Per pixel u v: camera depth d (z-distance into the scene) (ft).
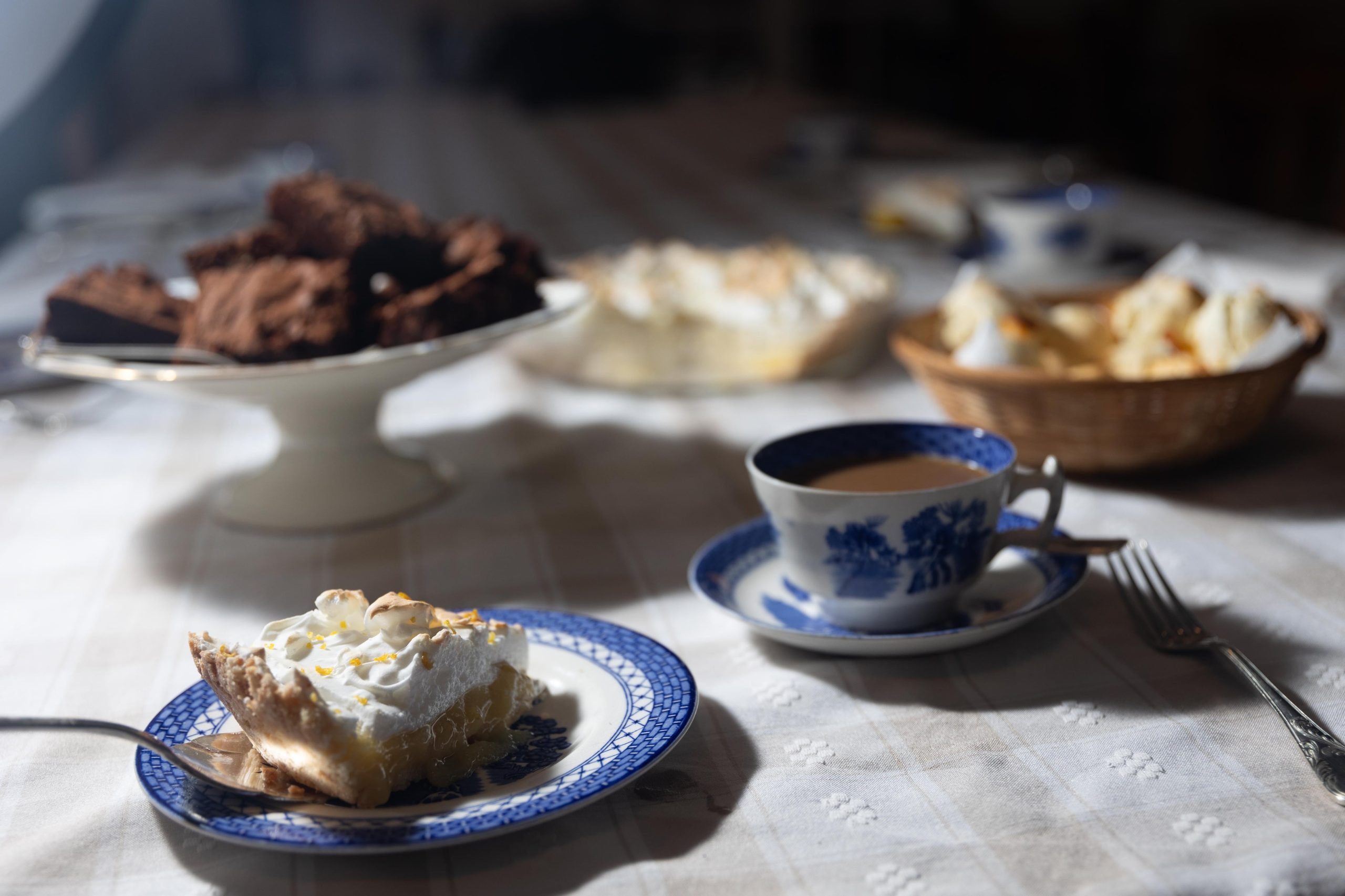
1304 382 3.25
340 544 2.83
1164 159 9.27
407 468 3.00
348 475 2.94
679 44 13.85
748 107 9.61
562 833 2.08
